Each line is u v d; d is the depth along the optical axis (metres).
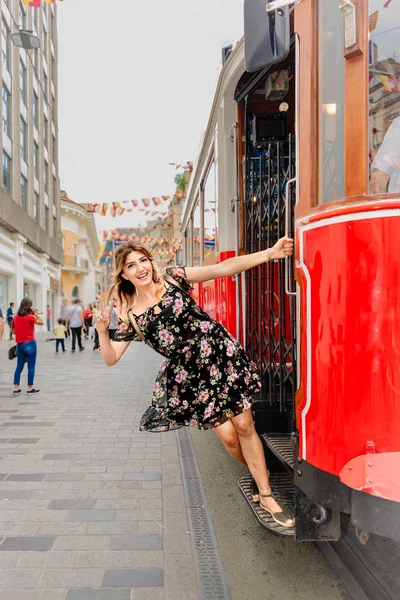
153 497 3.86
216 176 4.66
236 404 2.73
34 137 26.52
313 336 2.27
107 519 3.47
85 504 3.73
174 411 2.78
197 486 4.18
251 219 3.90
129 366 12.09
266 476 2.88
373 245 2.03
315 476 2.26
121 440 5.43
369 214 2.04
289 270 2.76
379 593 2.56
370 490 1.96
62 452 4.99
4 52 20.52
